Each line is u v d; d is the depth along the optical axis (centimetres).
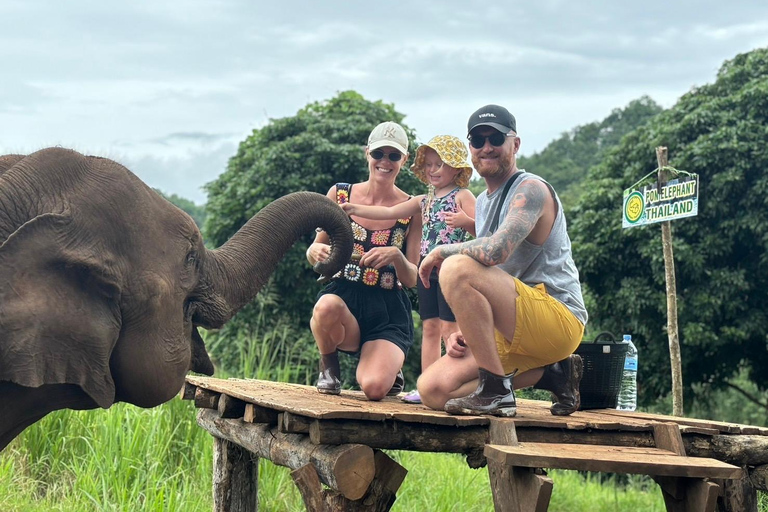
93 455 631
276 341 1209
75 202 292
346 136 1439
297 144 1412
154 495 575
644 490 1242
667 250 655
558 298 418
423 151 490
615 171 1598
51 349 274
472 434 380
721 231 1372
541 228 413
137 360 305
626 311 1440
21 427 311
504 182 430
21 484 586
